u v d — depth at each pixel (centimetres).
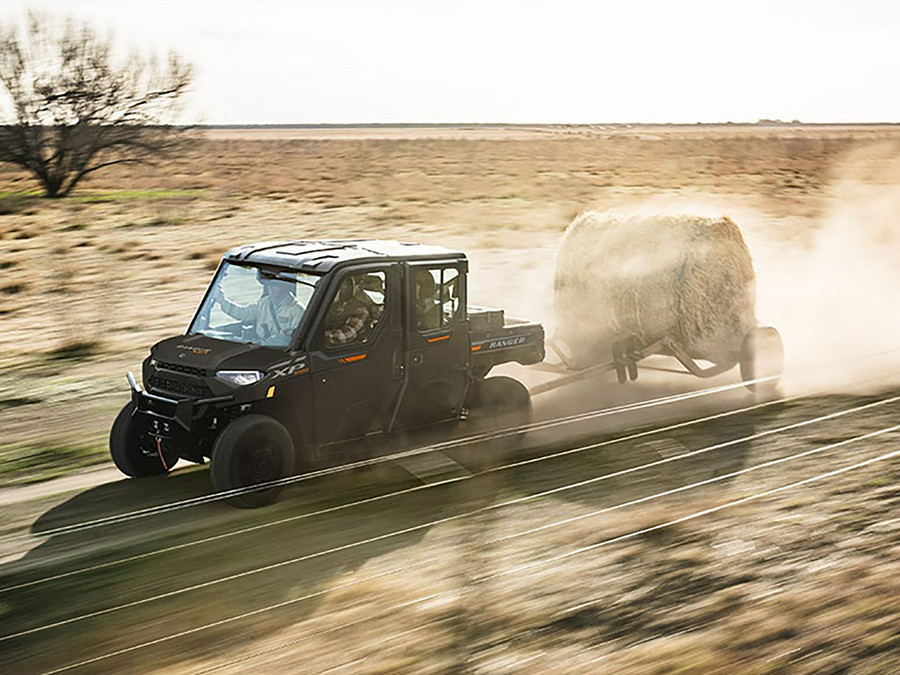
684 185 4978
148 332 1491
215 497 741
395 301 784
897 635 486
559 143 11044
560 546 619
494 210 3622
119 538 657
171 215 3266
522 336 905
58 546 645
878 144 10800
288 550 625
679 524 655
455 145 10581
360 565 597
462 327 838
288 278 759
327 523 676
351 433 777
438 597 543
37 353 1338
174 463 786
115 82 4506
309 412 740
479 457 841
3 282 1933
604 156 8306
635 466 810
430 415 833
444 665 464
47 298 1788
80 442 918
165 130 4716
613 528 650
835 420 952
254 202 3934
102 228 3005
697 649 476
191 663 477
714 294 1068
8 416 1016
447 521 677
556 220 3266
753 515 671
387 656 476
